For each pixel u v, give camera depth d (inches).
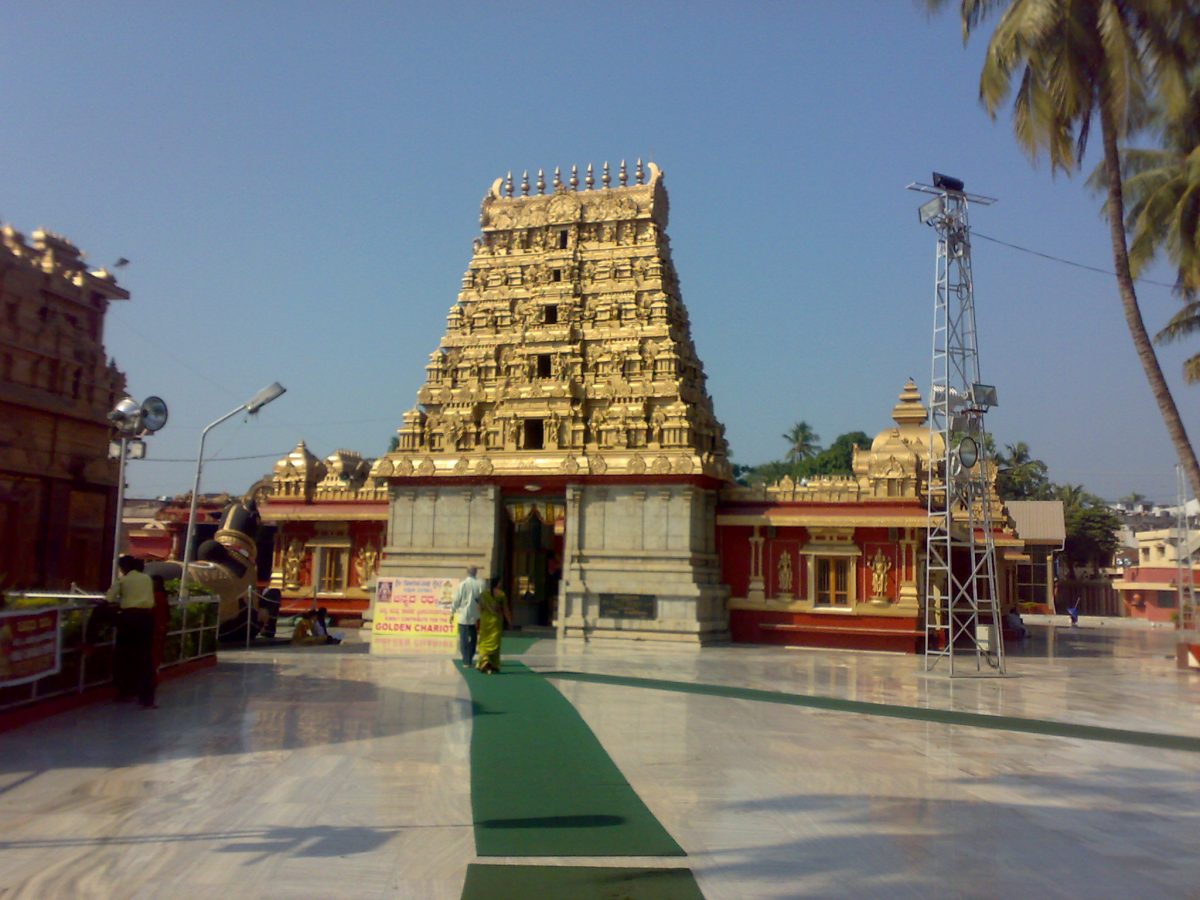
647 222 1568.7
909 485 1457.9
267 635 1405.0
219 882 322.0
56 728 586.2
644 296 1540.4
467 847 371.2
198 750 529.0
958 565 1599.4
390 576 1498.5
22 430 904.3
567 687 867.4
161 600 709.3
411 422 1576.0
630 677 964.6
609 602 1423.5
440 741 577.9
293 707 693.9
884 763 555.2
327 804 423.5
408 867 344.8
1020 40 968.9
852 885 339.3
